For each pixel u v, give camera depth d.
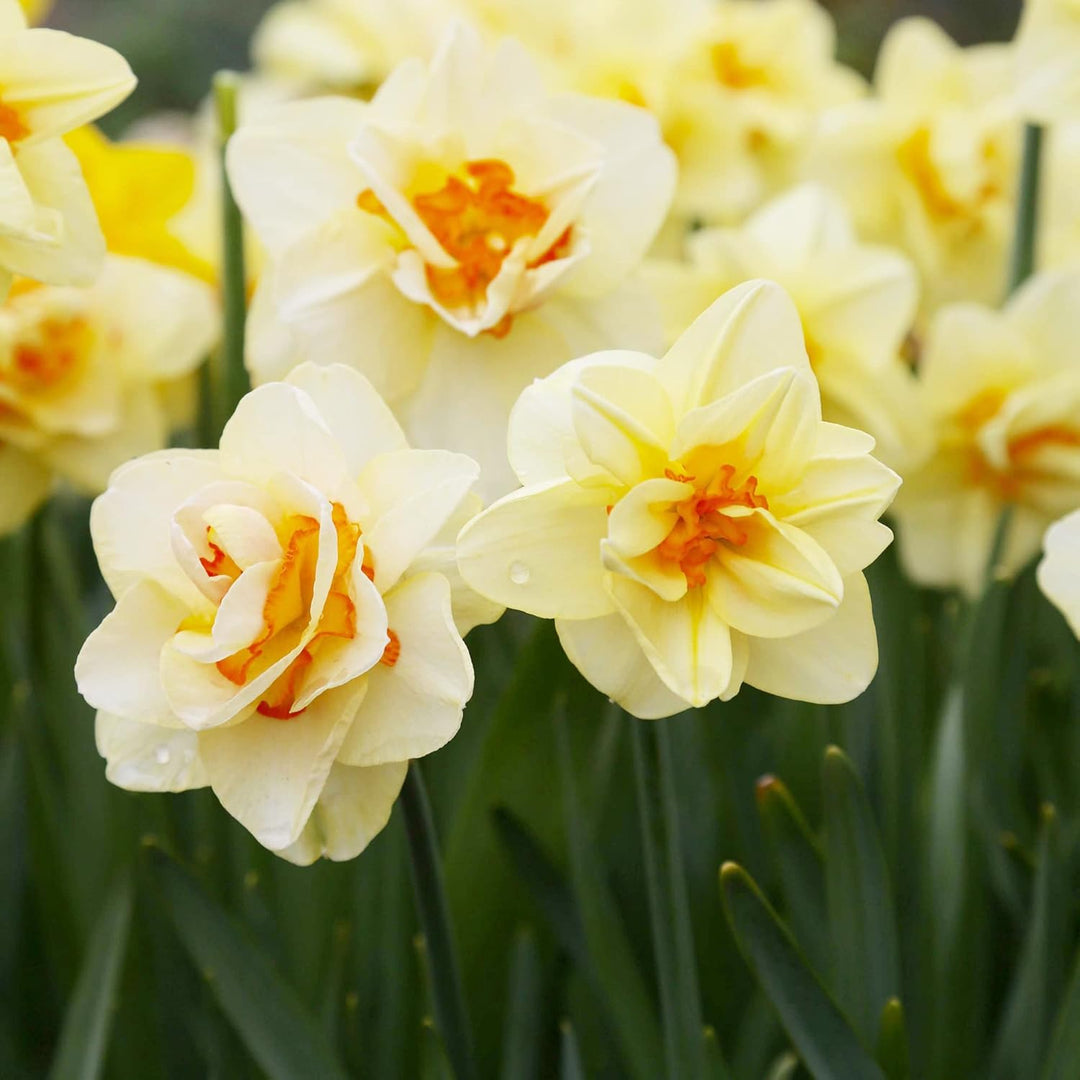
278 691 0.74
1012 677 0.90
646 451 0.73
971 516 1.01
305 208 0.84
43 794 0.90
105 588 1.24
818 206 1.00
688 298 0.97
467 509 0.75
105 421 0.95
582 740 0.87
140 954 0.89
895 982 0.82
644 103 1.18
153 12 3.61
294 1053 0.82
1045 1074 0.80
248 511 0.73
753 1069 0.87
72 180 0.80
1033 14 0.96
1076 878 0.89
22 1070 0.92
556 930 0.85
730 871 0.78
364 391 0.76
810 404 0.73
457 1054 0.80
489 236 0.83
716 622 0.74
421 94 0.85
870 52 3.63
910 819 0.88
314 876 0.90
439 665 0.74
